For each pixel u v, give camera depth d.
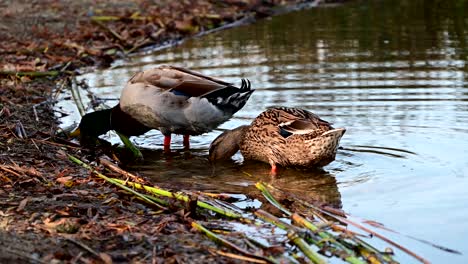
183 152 13.36
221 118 13.02
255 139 12.55
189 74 13.01
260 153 12.53
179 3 24.67
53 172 11.51
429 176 11.40
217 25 23.17
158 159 12.96
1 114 14.48
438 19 22.28
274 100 15.20
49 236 9.14
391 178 11.43
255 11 24.39
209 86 12.78
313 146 11.71
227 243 8.90
